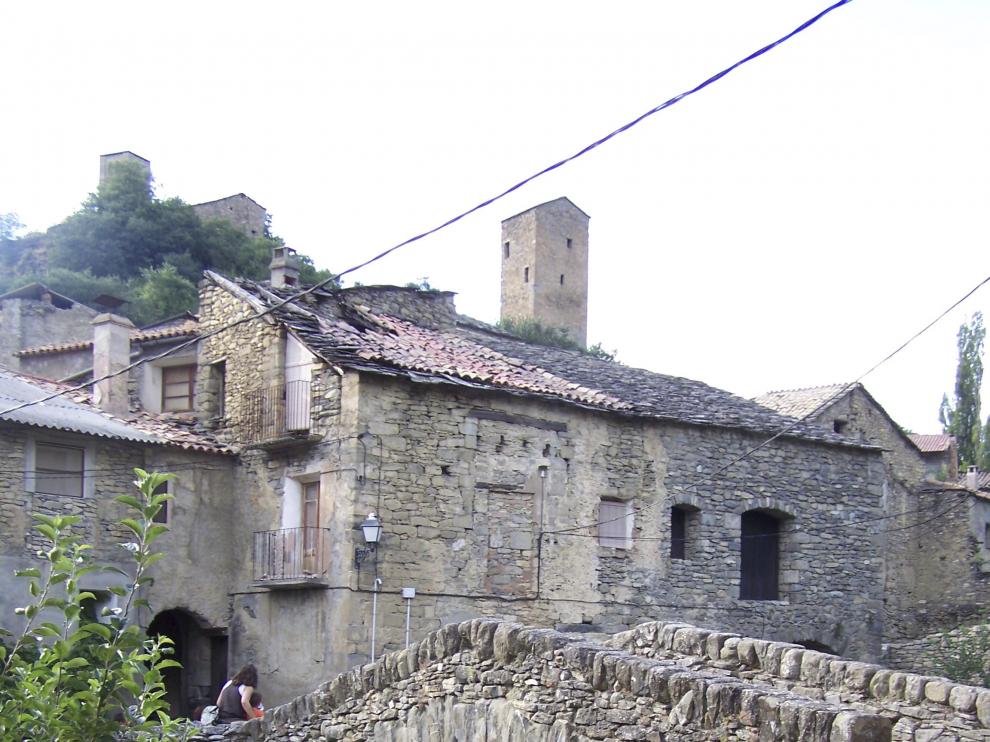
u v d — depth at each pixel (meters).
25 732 6.85
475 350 21.02
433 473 17.64
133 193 43.94
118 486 17.77
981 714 8.39
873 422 28.75
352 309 20.34
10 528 16.31
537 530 18.70
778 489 22.31
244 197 49.44
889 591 24.88
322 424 17.55
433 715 9.95
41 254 43.75
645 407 20.59
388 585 16.92
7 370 19.36
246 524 18.67
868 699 9.03
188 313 23.44
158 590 17.80
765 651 9.64
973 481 31.23
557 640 8.98
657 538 20.34
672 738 7.90
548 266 53.75
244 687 13.39
